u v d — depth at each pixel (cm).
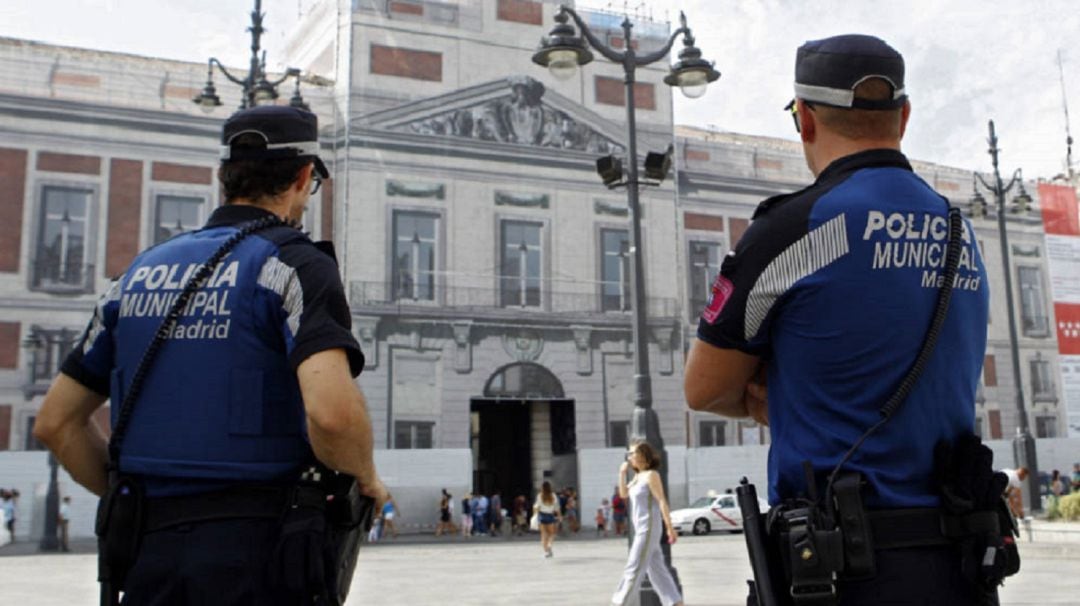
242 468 199
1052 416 4003
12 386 2788
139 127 3030
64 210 2920
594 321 3366
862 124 202
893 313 185
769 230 191
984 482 179
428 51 3312
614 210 3484
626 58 1173
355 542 210
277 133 230
